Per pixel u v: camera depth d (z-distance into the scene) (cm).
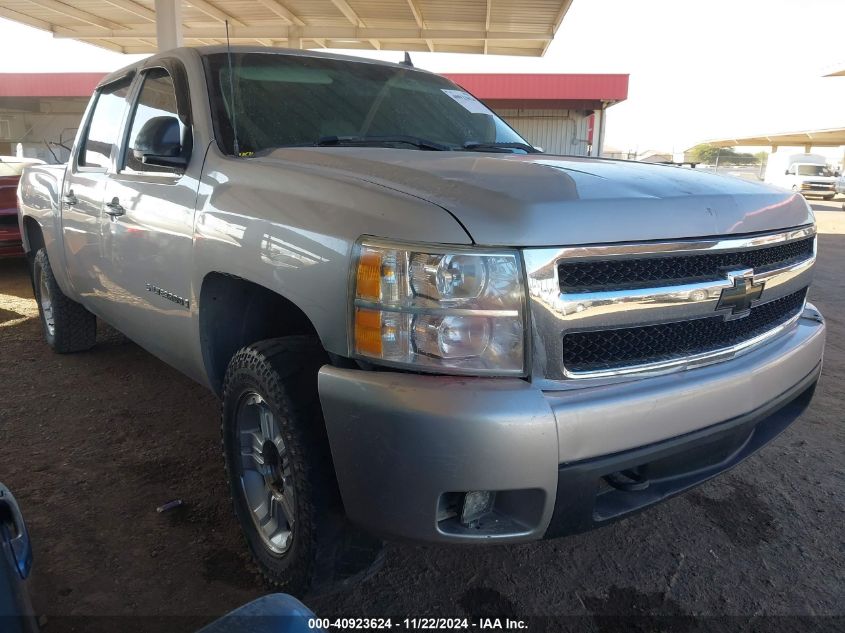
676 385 196
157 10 932
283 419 203
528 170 211
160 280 279
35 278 487
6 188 677
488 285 172
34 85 2055
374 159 229
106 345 504
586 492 181
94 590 231
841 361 513
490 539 176
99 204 337
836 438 370
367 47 1420
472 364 174
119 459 325
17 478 304
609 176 214
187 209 257
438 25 1225
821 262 1041
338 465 185
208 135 265
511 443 167
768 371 223
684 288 198
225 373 262
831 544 271
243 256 221
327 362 210
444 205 179
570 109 2005
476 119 345
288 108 287
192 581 237
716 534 278
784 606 235
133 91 339
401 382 172
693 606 235
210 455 331
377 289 176
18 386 416
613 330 188
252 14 1180
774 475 328
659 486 209
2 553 114
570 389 182
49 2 1104
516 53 1428
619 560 261
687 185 220
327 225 192
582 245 179
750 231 218
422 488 171
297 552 206
